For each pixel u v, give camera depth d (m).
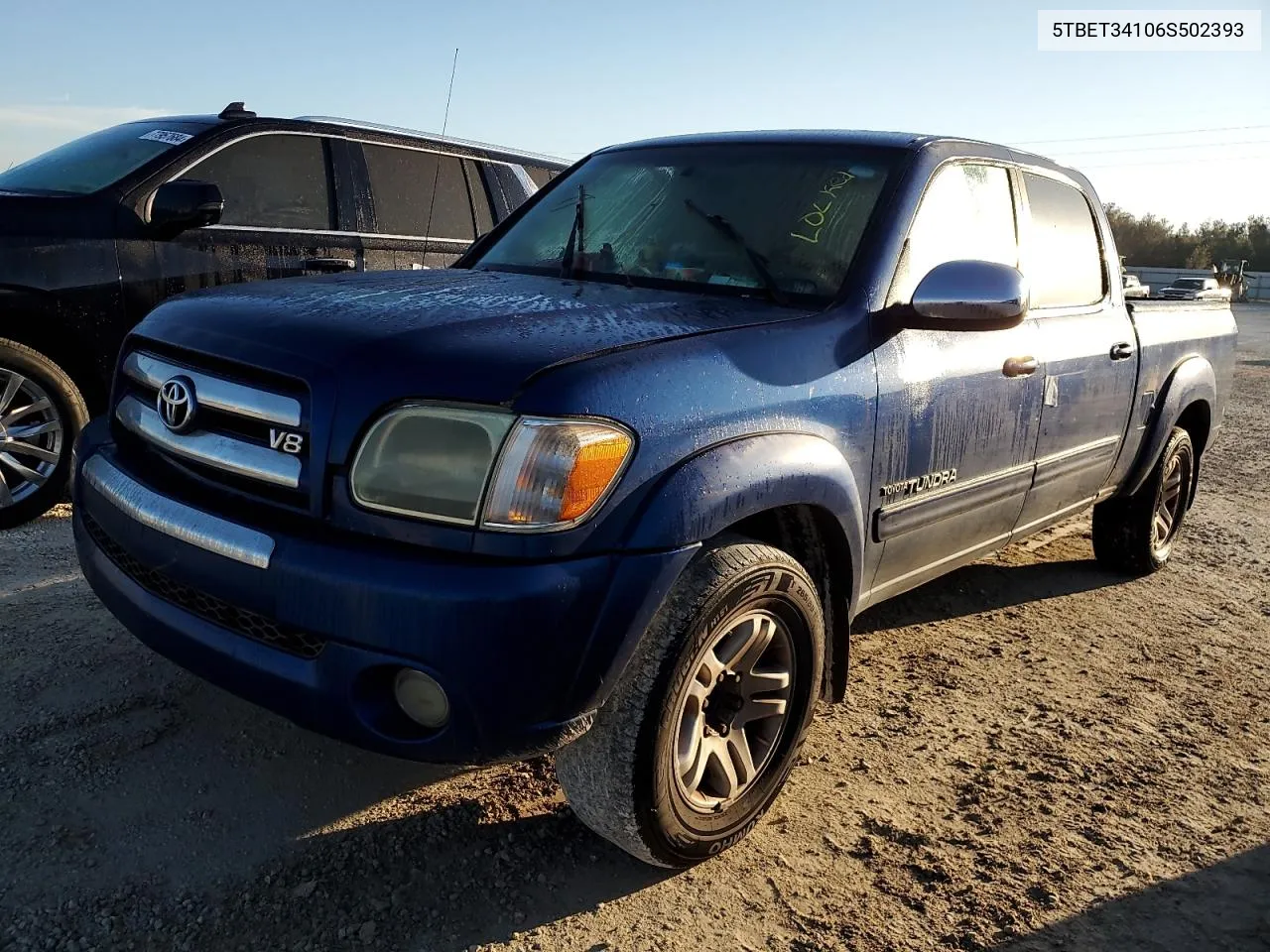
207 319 2.37
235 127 5.03
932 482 2.95
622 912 2.24
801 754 2.95
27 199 4.37
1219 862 2.59
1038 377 3.37
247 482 2.15
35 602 3.55
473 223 6.06
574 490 1.95
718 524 2.15
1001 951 2.21
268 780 2.62
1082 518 5.96
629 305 2.54
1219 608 4.55
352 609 1.92
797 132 3.36
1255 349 20.41
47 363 4.36
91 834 2.35
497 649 1.90
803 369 2.46
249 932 2.09
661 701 2.14
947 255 3.08
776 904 2.31
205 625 2.17
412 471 1.96
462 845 2.43
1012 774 2.95
